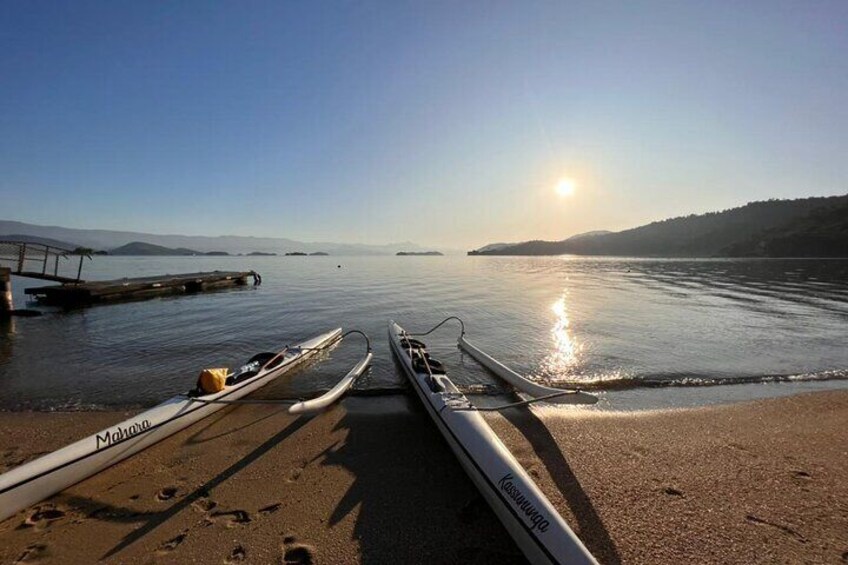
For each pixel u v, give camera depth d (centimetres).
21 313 1711
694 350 1126
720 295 2444
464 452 469
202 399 624
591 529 381
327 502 425
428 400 623
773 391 804
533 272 5272
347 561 341
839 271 4628
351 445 557
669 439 575
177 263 8556
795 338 1267
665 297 2359
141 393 788
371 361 993
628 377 886
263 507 416
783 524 391
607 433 596
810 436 586
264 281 3828
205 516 403
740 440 573
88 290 2088
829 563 339
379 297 2438
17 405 721
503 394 780
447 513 407
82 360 1030
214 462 508
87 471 465
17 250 2041
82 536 376
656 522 392
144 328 1448
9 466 511
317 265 8169
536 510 348
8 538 374
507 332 1375
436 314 1761
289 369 897
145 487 455
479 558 344
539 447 550
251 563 339
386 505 420
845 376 897
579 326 1474
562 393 603
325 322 1563
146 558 347
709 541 366
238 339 1269
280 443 561
